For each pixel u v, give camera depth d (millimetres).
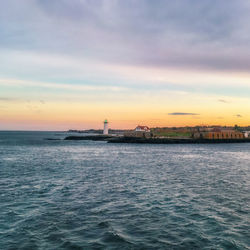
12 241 12891
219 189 24484
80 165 42438
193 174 33531
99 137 166375
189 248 12297
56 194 22234
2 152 67062
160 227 14852
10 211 17469
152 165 42969
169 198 21062
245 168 40062
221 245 12586
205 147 102125
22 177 30625
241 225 15141
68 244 12641
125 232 14141
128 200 20422
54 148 86250
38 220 15812
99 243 12789
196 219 16125
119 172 34938
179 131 175250
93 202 19812
